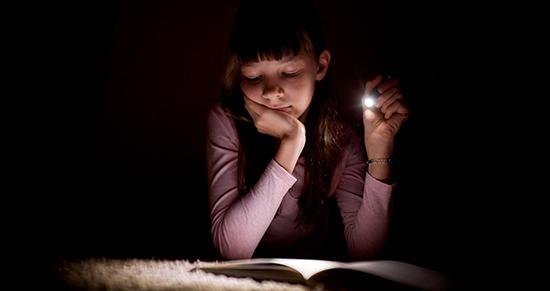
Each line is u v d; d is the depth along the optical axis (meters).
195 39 2.08
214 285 1.01
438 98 1.96
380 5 2.03
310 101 1.38
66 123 2.05
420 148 1.90
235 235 1.23
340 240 1.69
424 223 1.62
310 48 1.32
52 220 1.62
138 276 1.06
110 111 2.09
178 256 1.36
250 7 1.31
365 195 1.34
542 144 1.86
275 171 1.24
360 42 2.04
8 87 2.00
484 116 1.93
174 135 2.12
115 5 2.04
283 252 1.42
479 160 1.89
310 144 1.42
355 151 1.46
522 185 1.80
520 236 1.48
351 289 1.02
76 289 0.98
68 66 2.04
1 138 1.99
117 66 2.07
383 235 1.34
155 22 2.06
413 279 1.05
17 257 1.21
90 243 1.43
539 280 1.13
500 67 1.93
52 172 2.01
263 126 1.29
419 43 2.00
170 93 2.10
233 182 1.33
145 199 1.95
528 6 1.89
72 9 2.01
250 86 1.31
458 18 1.96
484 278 1.13
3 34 1.97
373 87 1.35
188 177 2.10
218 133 1.38
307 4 1.37
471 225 1.58
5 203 1.75
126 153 2.10
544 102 1.88
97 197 1.91
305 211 1.40
